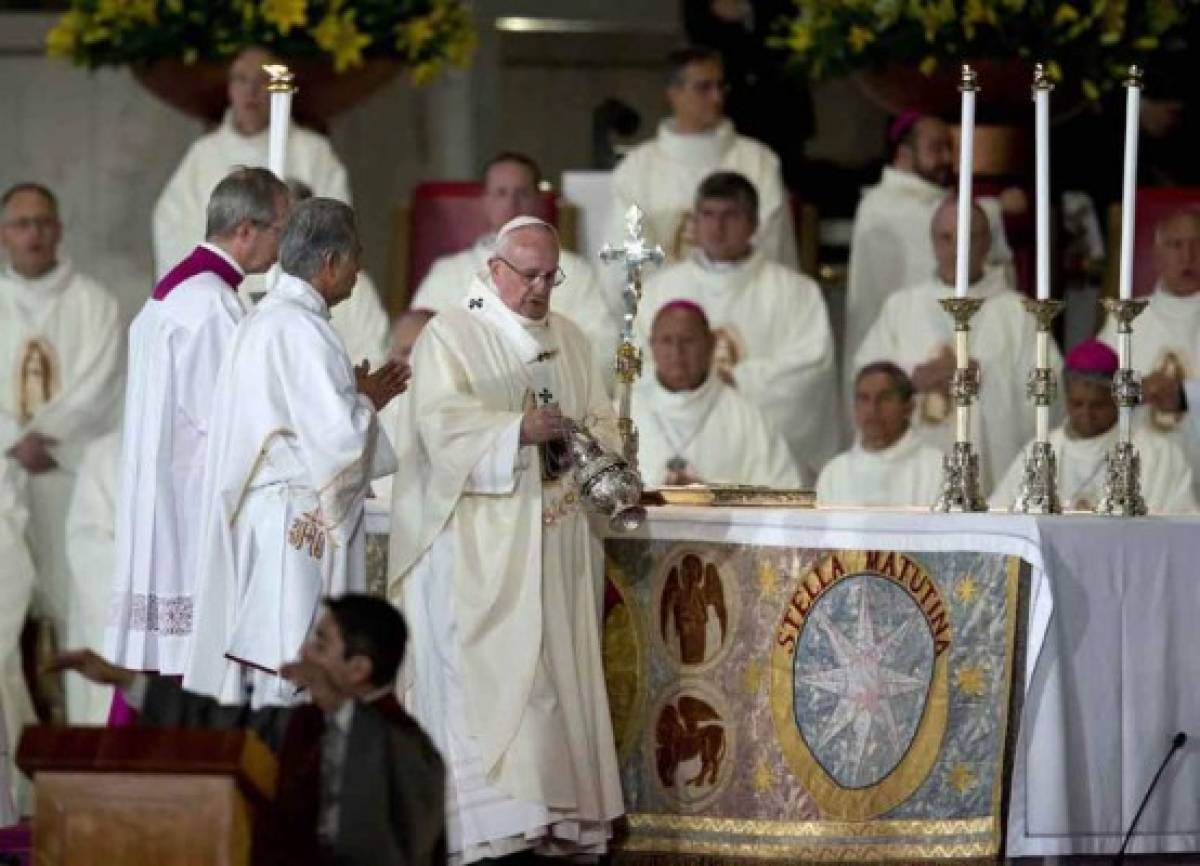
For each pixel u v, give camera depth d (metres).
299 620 29.12
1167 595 31.27
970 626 30.91
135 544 30.72
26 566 44.28
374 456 29.58
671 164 47.16
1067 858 31.17
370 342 44.84
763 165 47.50
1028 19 44.94
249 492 29.42
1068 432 40.28
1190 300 44.69
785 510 31.38
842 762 31.06
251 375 29.25
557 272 31.53
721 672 31.36
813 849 31.08
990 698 30.92
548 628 30.53
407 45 46.84
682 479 40.47
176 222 46.38
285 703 29.19
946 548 30.86
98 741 23.84
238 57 46.06
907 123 46.94
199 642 29.64
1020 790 30.92
